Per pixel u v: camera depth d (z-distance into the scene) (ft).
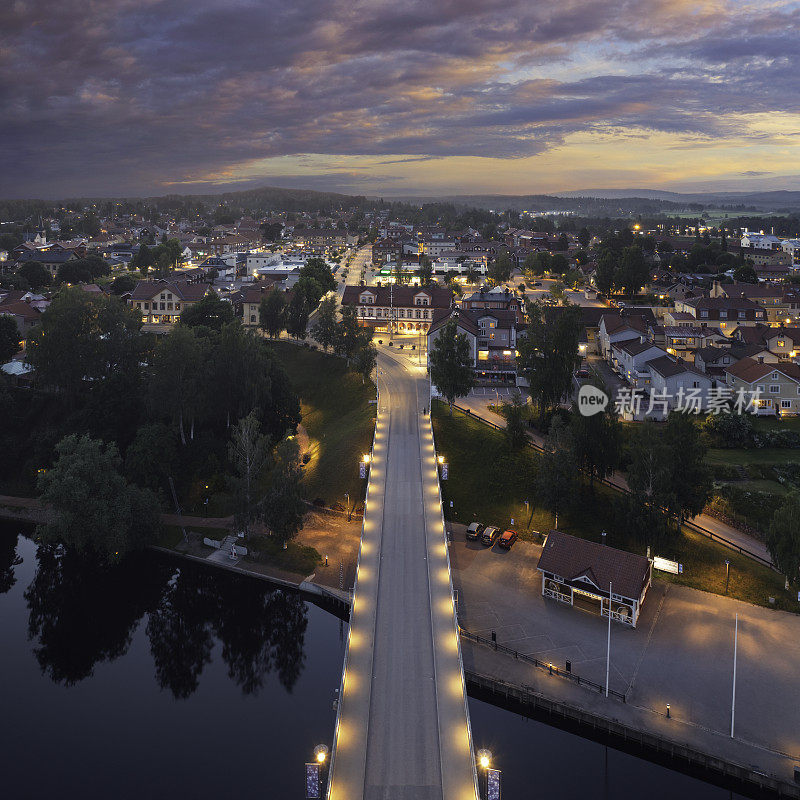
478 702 191.11
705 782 162.40
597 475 283.38
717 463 304.09
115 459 285.84
